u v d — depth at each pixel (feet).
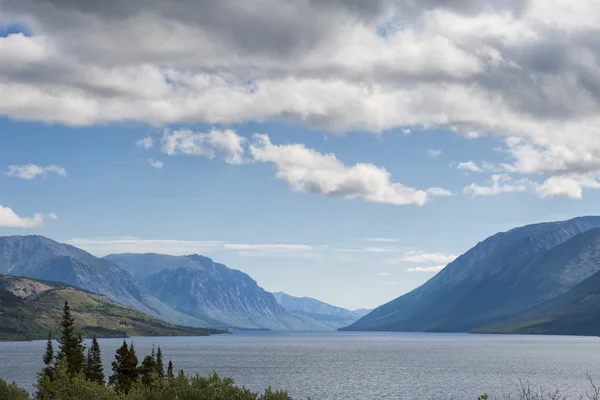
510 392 639.35
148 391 292.61
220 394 263.49
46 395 327.26
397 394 636.89
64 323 504.84
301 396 623.77
